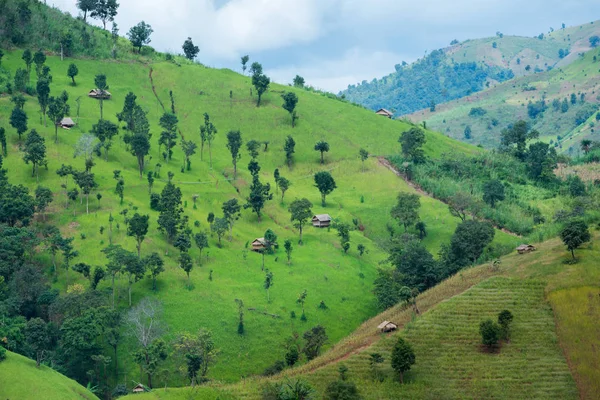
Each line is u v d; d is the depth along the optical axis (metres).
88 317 127.56
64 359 127.62
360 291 168.00
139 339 131.12
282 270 173.25
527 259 147.00
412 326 123.38
